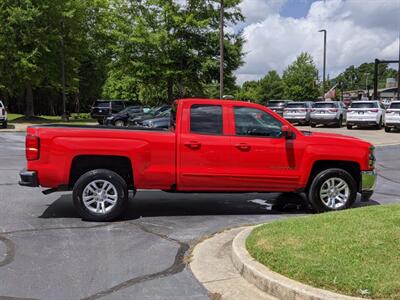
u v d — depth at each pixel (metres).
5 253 5.97
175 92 40.16
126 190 7.66
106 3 44.16
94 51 45.91
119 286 4.95
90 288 4.89
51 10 36.94
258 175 7.98
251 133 8.02
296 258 5.02
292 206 8.91
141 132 7.70
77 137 7.52
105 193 7.63
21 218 7.75
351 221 6.26
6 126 31.00
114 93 56.84
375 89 42.88
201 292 4.79
